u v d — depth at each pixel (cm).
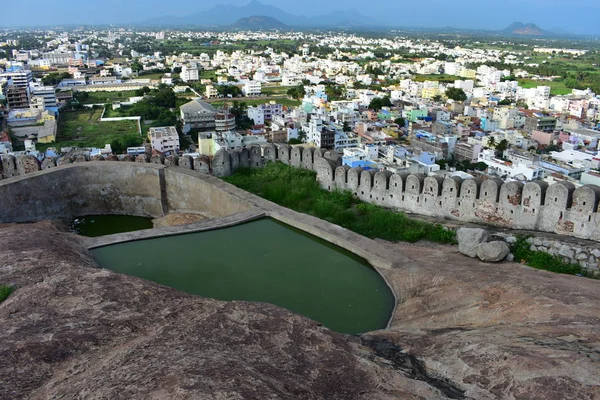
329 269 2094
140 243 2319
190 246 2300
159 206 3153
